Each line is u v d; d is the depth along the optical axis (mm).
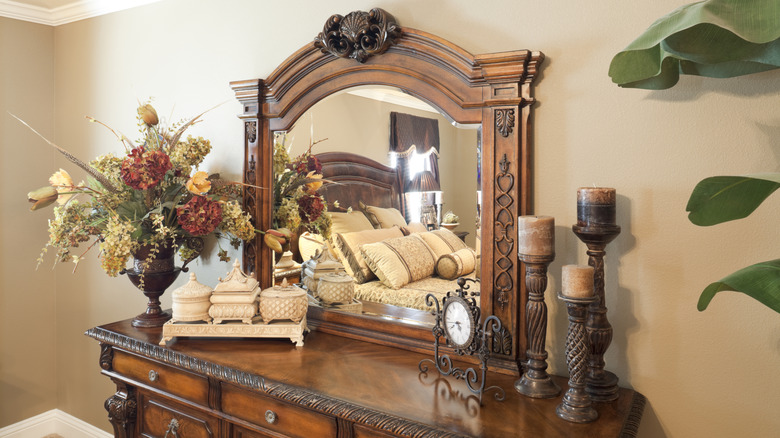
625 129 1619
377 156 2043
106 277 3084
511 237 1759
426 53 1885
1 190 3121
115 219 2121
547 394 1572
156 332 2240
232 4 2459
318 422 1653
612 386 1559
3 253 3154
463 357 1848
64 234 2229
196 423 2041
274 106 2287
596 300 1413
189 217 2094
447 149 1888
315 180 2211
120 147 2957
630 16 1588
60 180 2230
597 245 1544
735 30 905
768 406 1469
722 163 1494
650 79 1451
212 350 1996
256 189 2332
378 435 1527
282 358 1909
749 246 1477
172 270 2363
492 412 1483
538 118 1748
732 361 1511
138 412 2273
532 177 1770
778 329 1449
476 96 1805
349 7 2117
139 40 2816
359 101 2090
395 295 2020
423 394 1604
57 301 3359
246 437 1894
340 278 2160
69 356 3314
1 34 3062
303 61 2164
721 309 1520
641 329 1628
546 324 1594
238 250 2482
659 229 1586
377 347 2027
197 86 2596
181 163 2283
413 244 1970
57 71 3256
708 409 1546
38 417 3334
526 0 1750
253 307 2092
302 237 2258
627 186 1624
